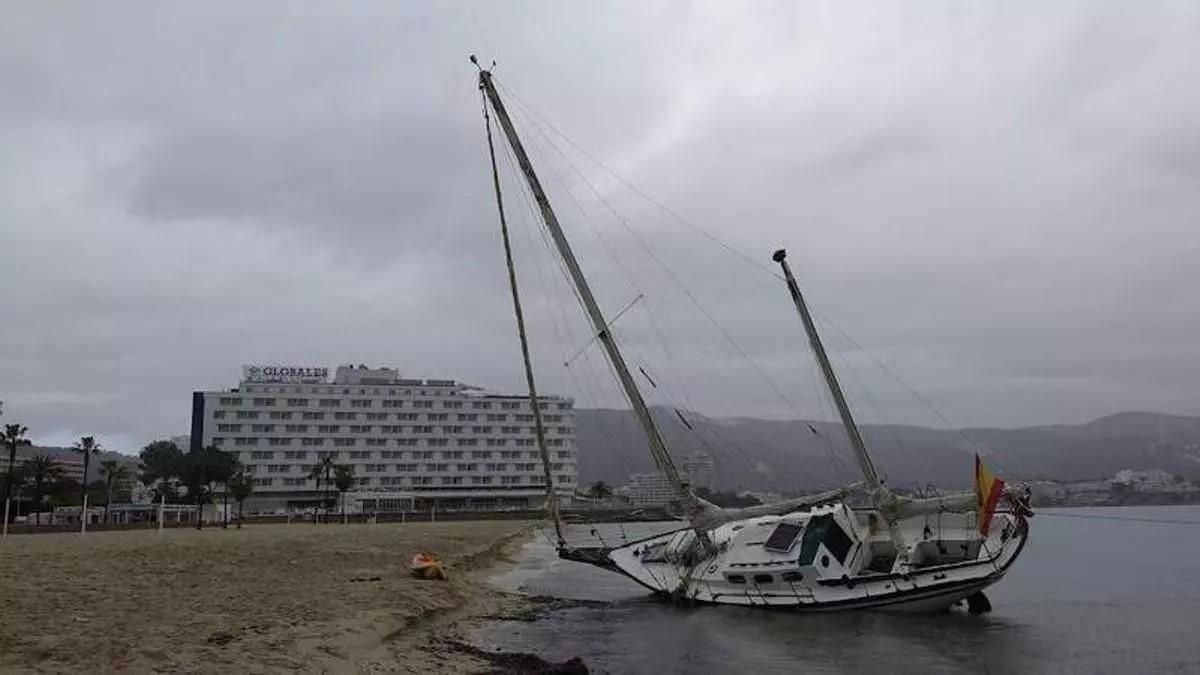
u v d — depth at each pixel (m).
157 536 81.00
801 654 25.39
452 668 19.91
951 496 33.19
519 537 120.25
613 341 37.16
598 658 24.33
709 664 23.77
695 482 43.03
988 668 24.23
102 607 23.09
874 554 34.03
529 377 42.47
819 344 38.31
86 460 146.88
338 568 41.44
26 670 14.42
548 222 38.75
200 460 150.25
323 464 188.00
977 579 30.67
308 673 16.83
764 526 34.28
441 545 71.81
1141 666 25.08
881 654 25.52
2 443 126.94
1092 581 51.66
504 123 39.97
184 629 19.69
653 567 37.34
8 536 80.88
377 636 22.09
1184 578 53.06
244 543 62.88
